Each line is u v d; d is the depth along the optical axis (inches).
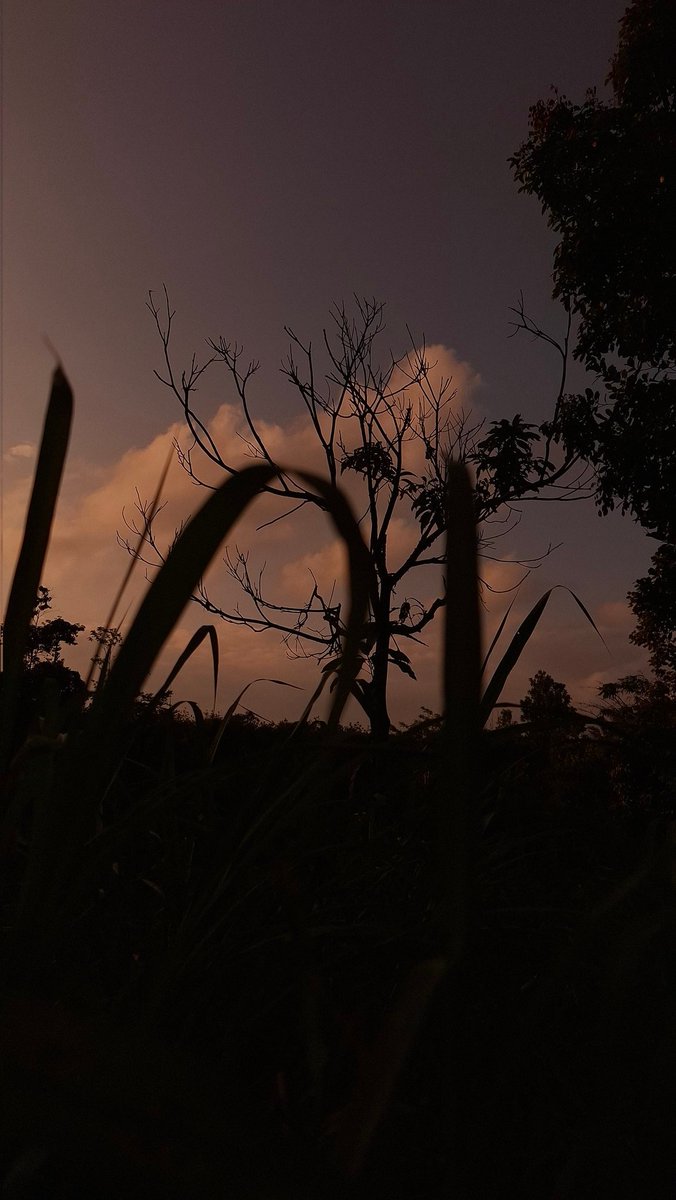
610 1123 16.4
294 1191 10.0
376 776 33.1
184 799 24.1
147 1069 10.1
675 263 465.1
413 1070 21.6
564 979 23.1
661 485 451.5
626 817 31.1
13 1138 10.3
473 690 10.5
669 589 514.6
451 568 10.5
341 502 14.1
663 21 470.6
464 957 11.6
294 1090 22.5
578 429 450.3
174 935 27.1
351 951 24.6
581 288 491.5
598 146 480.1
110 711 14.9
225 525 14.4
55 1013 10.1
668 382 458.6
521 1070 21.5
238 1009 21.4
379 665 138.4
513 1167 19.8
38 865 16.2
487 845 32.7
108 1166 9.9
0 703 18.9
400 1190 16.4
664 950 18.2
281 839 28.3
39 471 17.9
